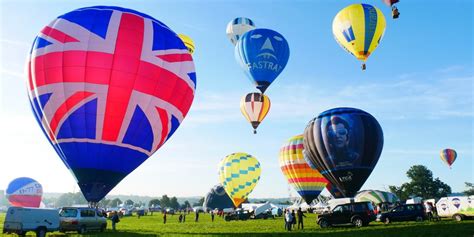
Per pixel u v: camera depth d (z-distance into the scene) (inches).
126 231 1013.8
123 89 689.6
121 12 738.8
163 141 772.0
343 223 983.0
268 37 1270.9
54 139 703.7
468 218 1151.6
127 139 706.8
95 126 684.7
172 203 6264.8
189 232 973.2
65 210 941.8
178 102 765.9
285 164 1674.5
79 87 678.5
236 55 1328.7
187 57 795.4
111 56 687.7
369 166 1087.0
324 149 1114.7
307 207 2792.8
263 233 887.1
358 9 1125.7
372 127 1096.8
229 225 1296.8
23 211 817.5
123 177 735.1
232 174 1957.4
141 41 715.4
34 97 711.7
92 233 941.2
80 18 719.1
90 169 698.2
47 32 721.0
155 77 716.0
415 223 1013.8
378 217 1098.7
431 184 4606.3
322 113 1170.6
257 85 1288.1
